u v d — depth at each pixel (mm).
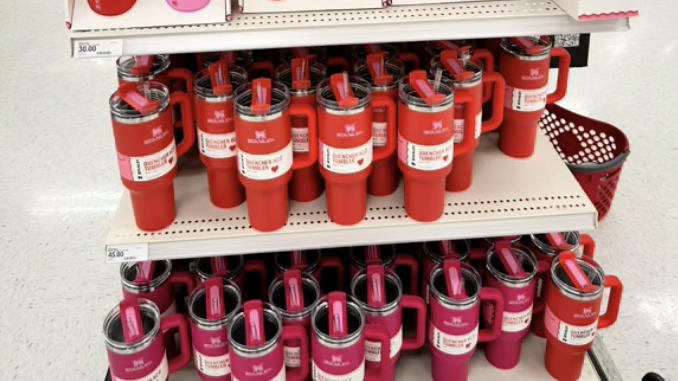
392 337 1782
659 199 3156
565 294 1776
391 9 1522
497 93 1695
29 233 3039
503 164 1843
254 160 1502
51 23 5160
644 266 2766
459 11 1509
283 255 1961
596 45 4590
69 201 3242
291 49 1841
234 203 1703
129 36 1445
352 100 1464
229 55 1732
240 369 1662
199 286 1797
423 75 1538
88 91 4254
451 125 1525
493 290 1814
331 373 1668
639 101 3943
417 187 1593
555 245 1925
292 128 1604
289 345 1755
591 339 1832
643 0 5238
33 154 3605
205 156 1625
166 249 1611
